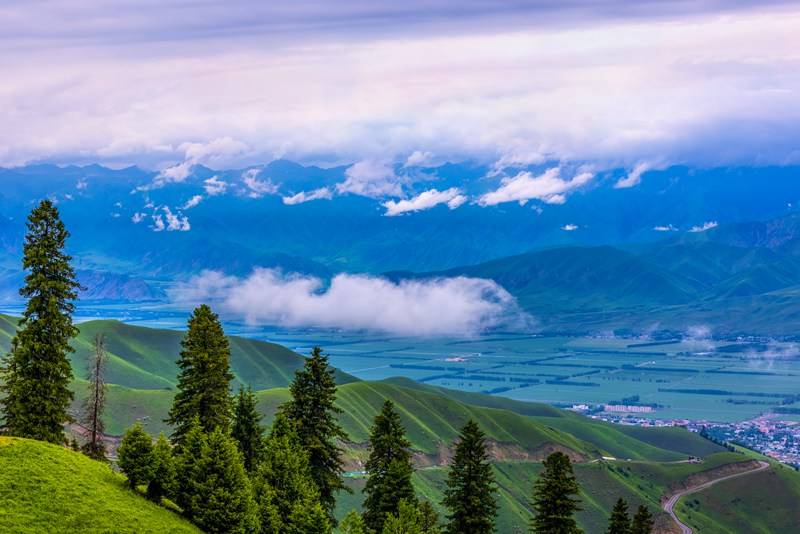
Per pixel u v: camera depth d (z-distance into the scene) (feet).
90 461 400.47
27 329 415.85
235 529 382.83
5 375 417.08
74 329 426.51
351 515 449.06
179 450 431.43
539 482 448.65
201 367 441.68
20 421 408.67
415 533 430.20
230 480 389.60
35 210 420.77
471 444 445.37
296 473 431.43
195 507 383.86
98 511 351.25
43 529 324.80
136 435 397.39
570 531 438.40
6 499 336.08
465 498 442.50
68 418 424.46
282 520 425.28
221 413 446.19
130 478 390.83
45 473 363.15
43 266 422.00
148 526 356.79
